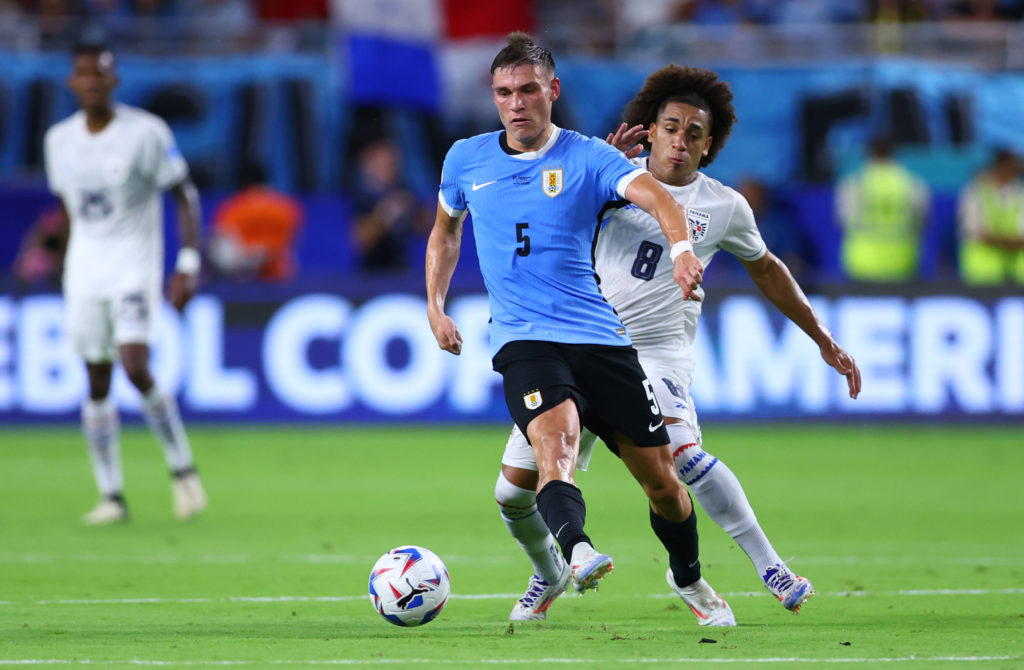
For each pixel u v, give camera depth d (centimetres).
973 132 6125
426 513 3322
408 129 6081
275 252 5603
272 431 5222
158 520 3209
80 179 3102
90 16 6056
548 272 1738
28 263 5444
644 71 6084
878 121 6072
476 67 6112
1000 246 5744
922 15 6544
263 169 5925
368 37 5922
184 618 1919
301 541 2853
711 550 2747
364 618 1923
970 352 5272
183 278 3222
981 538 2936
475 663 1518
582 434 1934
